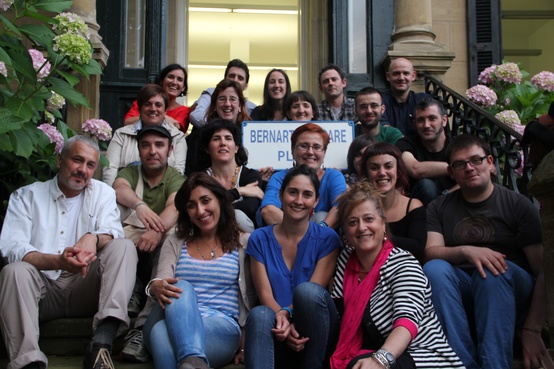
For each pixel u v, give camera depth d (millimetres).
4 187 4266
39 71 3906
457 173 3443
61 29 3910
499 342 3008
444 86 5750
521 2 8469
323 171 4180
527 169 4152
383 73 6867
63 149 3521
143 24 6762
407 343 2775
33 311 3090
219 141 4215
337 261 3264
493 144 4645
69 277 3438
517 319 3252
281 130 4898
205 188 3316
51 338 3480
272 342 2922
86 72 3791
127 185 3979
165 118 5215
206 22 10625
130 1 6773
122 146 4652
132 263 3299
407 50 6582
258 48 11320
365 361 2686
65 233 3496
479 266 3137
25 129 3855
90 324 3479
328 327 2963
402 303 2879
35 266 3180
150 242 3639
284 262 3316
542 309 3146
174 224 3748
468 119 5086
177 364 2869
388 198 3664
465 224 3459
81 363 3297
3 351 3420
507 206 3420
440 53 6551
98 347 3064
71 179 3469
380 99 5020
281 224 3389
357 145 4555
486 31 7199
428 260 3424
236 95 4957
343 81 5613
